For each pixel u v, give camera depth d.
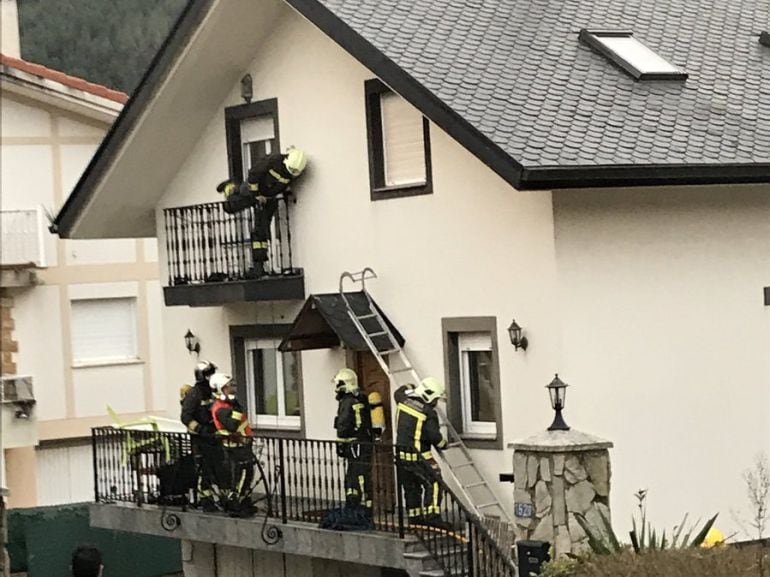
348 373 18.86
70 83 31.62
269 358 21.98
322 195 20.42
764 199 18.89
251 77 21.36
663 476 17.94
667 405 18.02
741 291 18.62
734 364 18.53
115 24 47.72
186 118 21.95
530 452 15.03
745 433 18.59
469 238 18.42
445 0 19.75
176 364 23.50
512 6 19.95
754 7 21.66
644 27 20.31
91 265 32.19
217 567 22.34
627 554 13.12
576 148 16.95
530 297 17.70
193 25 20.41
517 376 17.92
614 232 17.77
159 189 23.05
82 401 32.06
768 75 19.77
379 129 19.69
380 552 17.67
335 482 20.03
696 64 19.62
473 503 18.16
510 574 16.09
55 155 31.97
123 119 21.73
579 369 17.44
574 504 14.79
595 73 18.72
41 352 31.73
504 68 18.36
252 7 20.33
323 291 20.47
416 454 17.30
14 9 34.34
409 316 19.25
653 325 17.95
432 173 18.86
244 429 20.05
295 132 20.78
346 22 18.52
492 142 16.69
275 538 19.12
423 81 17.66
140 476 21.45
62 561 28.50
